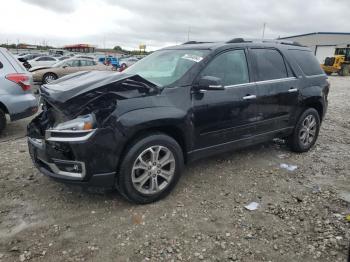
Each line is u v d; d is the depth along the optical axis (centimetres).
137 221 354
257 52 502
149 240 324
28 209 376
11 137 655
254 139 495
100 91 353
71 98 346
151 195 386
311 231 341
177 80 407
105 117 344
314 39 5500
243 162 527
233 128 458
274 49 533
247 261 297
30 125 414
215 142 445
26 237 326
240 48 480
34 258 297
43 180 447
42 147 368
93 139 339
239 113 458
